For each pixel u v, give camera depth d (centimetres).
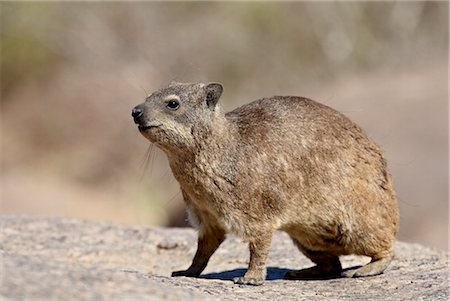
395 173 3662
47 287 1233
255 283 1788
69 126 6175
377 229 1898
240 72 6481
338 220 1866
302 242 1927
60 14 6781
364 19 6681
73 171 5831
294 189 1825
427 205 3453
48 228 2400
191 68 6425
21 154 6069
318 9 6700
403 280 1842
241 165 1803
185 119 1798
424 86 4491
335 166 1856
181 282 1656
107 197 5475
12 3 6875
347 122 1922
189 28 6638
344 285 1816
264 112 1877
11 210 4856
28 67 6662
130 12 6669
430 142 3844
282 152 1827
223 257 2197
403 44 6462
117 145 5925
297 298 1653
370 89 4675
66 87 6425
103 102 6200
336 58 6456
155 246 2283
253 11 6781
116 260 2159
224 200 1805
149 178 5197
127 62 6488
